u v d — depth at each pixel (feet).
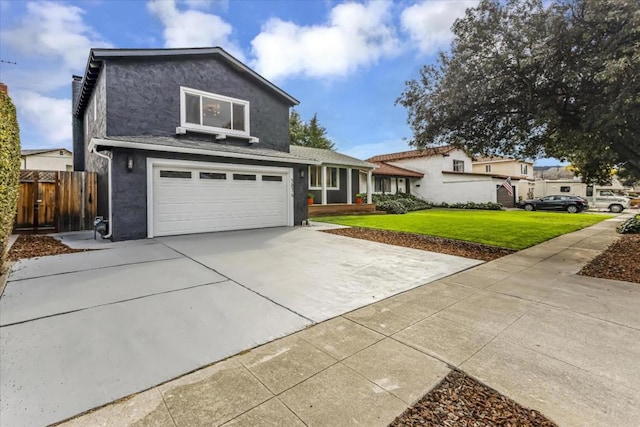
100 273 17.01
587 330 11.45
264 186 35.45
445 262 22.24
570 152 29.96
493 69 22.66
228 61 35.37
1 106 14.90
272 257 22.09
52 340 10.07
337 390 7.93
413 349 10.05
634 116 18.51
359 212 58.34
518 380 8.46
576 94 21.50
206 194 30.78
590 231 38.68
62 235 28.63
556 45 19.62
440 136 28.53
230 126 36.09
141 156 26.55
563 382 8.37
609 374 8.75
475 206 79.41
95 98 34.09
